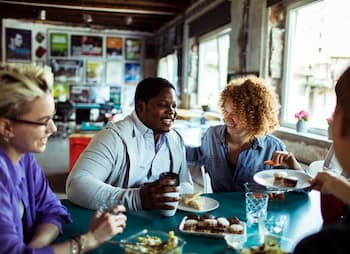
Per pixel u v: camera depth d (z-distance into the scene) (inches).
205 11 234.1
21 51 375.6
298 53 144.1
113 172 64.1
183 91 291.4
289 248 44.1
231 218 51.7
